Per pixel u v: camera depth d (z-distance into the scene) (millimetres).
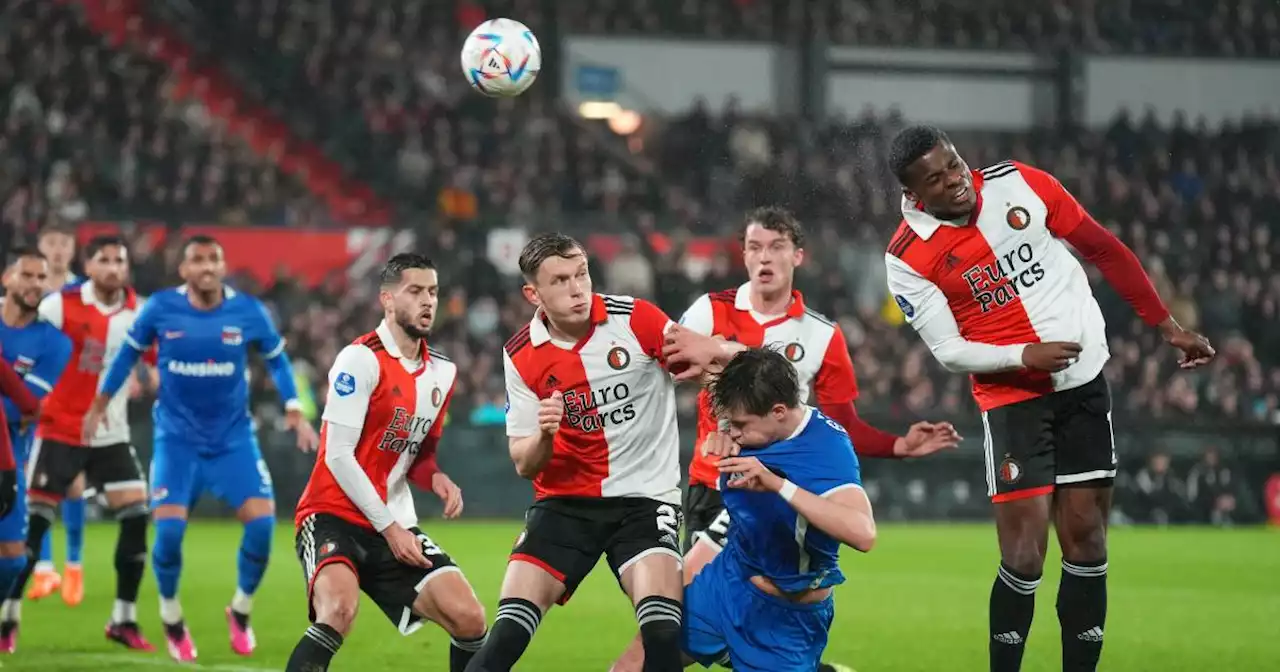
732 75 64312
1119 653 19219
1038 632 20703
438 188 56375
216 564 30234
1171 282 55250
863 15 64750
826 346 15500
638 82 63969
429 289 14031
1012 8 65125
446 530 39594
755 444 12188
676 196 57250
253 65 60875
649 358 13273
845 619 22688
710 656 12898
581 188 56594
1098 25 65188
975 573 29938
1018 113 64625
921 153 13750
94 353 21453
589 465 13312
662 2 64750
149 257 46531
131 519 19359
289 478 42188
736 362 12133
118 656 18438
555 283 12773
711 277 48344
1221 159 61781
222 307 19422
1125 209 58594
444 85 62781
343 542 13805
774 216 15531
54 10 58500
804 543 12180
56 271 24203
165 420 19094
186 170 51781
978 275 14391
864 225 55906
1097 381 14445
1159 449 45500
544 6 64125
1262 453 45875
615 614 23234
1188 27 65500
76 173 50219
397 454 14289
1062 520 14594
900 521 44656
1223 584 28203
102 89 55594
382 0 64250
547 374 13234
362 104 60062
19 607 18938
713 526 14453
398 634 20578
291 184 55281
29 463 21469
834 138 59125
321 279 49062
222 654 18719
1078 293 14539
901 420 44875
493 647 12664
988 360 14117
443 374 14508
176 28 61281
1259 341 53281
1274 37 65625
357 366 13836
